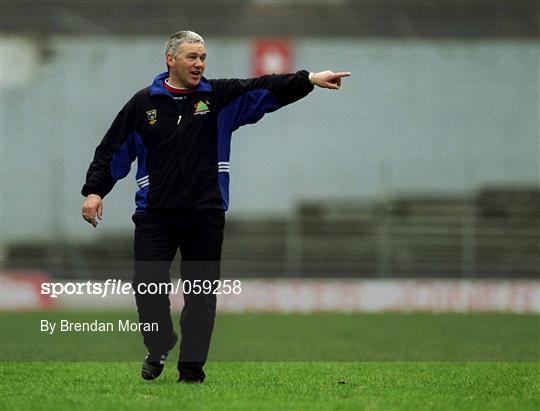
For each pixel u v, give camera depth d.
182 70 25.08
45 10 88.50
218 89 25.48
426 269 83.62
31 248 86.50
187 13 87.25
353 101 91.56
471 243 88.31
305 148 91.00
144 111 25.34
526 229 88.31
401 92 91.69
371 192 90.25
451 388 26.45
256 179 90.06
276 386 26.36
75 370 32.00
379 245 88.25
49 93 90.19
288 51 88.62
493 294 69.50
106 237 85.88
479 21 89.62
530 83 91.81
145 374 26.73
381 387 26.64
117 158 25.53
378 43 90.88
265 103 25.48
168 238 25.47
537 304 69.12
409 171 91.06
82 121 90.19
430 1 87.75
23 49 89.75
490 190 90.69
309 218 89.12
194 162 25.23
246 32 87.94
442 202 89.38
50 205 88.12
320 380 28.42
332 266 84.00
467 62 91.56
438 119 91.50
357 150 90.94
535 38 91.06
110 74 90.44
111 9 87.62
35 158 89.31
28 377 29.56
